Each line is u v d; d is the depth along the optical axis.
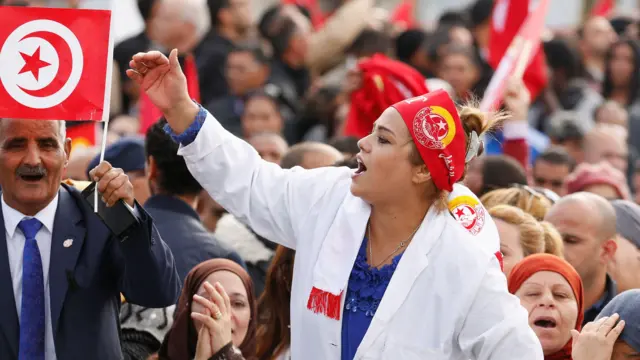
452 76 18.42
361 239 8.16
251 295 9.39
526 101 14.29
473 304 7.93
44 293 8.09
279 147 14.85
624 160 17.30
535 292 9.59
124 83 18.91
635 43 21.92
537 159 15.25
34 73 7.94
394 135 8.03
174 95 8.13
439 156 8.04
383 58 14.59
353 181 8.13
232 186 8.34
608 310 8.83
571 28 26.42
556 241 10.42
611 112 19.91
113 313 8.32
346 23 19.83
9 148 8.01
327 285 8.05
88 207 8.27
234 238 11.24
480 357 7.94
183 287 9.34
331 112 17.89
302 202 8.34
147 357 9.50
